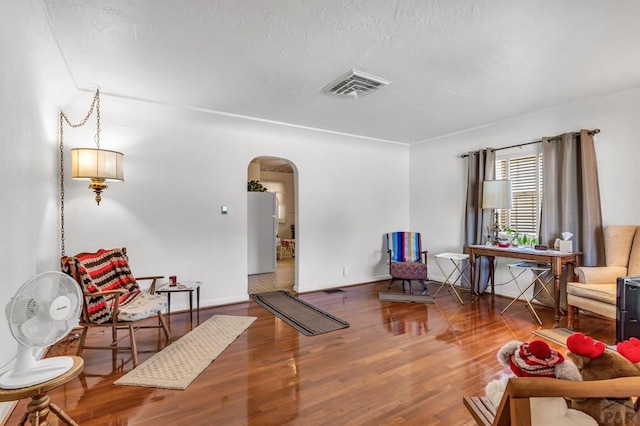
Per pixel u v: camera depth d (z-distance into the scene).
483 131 4.73
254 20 2.07
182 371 2.38
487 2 1.90
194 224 3.99
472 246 4.27
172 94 3.34
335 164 5.22
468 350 2.75
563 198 3.75
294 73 2.87
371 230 5.62
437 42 2.36
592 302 2.92
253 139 4.44
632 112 3.33
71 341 2.95
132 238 3.62
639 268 3.02
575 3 1.91
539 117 4.07
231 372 2.39
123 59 2.59
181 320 3.57
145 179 3.69
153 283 3.26
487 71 2.86
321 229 5.09
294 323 3.45
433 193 5.56
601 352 1.12
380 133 5.08
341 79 3.00
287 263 7.86
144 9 1.94
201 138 4.05
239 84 3.11
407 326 3.35
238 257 4.31
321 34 2.24
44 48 2.25
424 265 4.76
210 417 1.85
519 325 3.35
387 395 2.07
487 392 1.36
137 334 3.15
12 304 1.32
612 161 3.47
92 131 3.39
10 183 1.87
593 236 3.54
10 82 1.83
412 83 3.11
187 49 2.44
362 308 4.01
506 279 4.49
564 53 2.54
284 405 1.97
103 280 2.81
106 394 2.09
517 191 4.38
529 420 0.95
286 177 9.85
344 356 2.65
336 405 1.97
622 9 1.97
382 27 2.16
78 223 3.33
